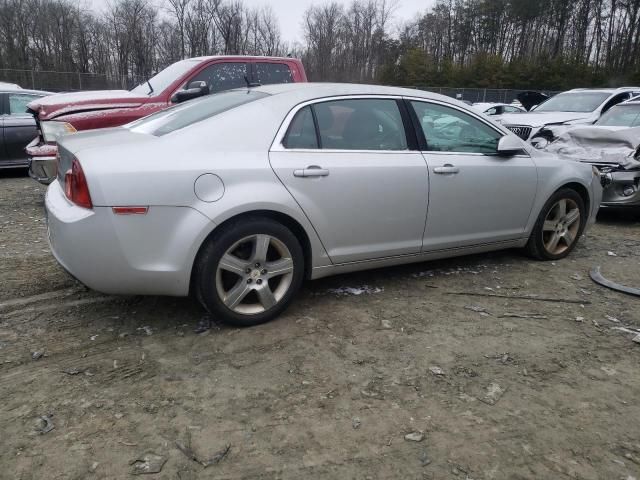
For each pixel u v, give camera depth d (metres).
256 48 42.78
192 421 2.41
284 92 3.50
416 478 2.11
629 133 6.68
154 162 2.91
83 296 3.76
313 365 2.90
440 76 48.44
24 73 28.17
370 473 2.12
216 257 3.08
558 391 2.73
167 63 40.94
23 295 3.76
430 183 3.80
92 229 2.82
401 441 2.31
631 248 5.45
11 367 2.81
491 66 46.69
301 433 2.35
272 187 3.17
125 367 2.84
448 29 61.53
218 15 39.34
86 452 2.19
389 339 3.22
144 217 2.87
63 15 43.03
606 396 2.70
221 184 3.03
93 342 3.10
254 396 2.61
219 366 2.87
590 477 2.13
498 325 3.46
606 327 3.49
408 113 3.85
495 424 2.45
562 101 12.08
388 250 3.76
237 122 3.21
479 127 4.22
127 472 2.09
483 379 2.81
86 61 44.00
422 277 4.30
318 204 3.35
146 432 2.33
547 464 2.20
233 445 2.26
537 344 3.22
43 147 5.81
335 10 51.81
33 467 2.10
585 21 54.41
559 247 4.90
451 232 4.06
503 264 4.70
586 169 4.92
